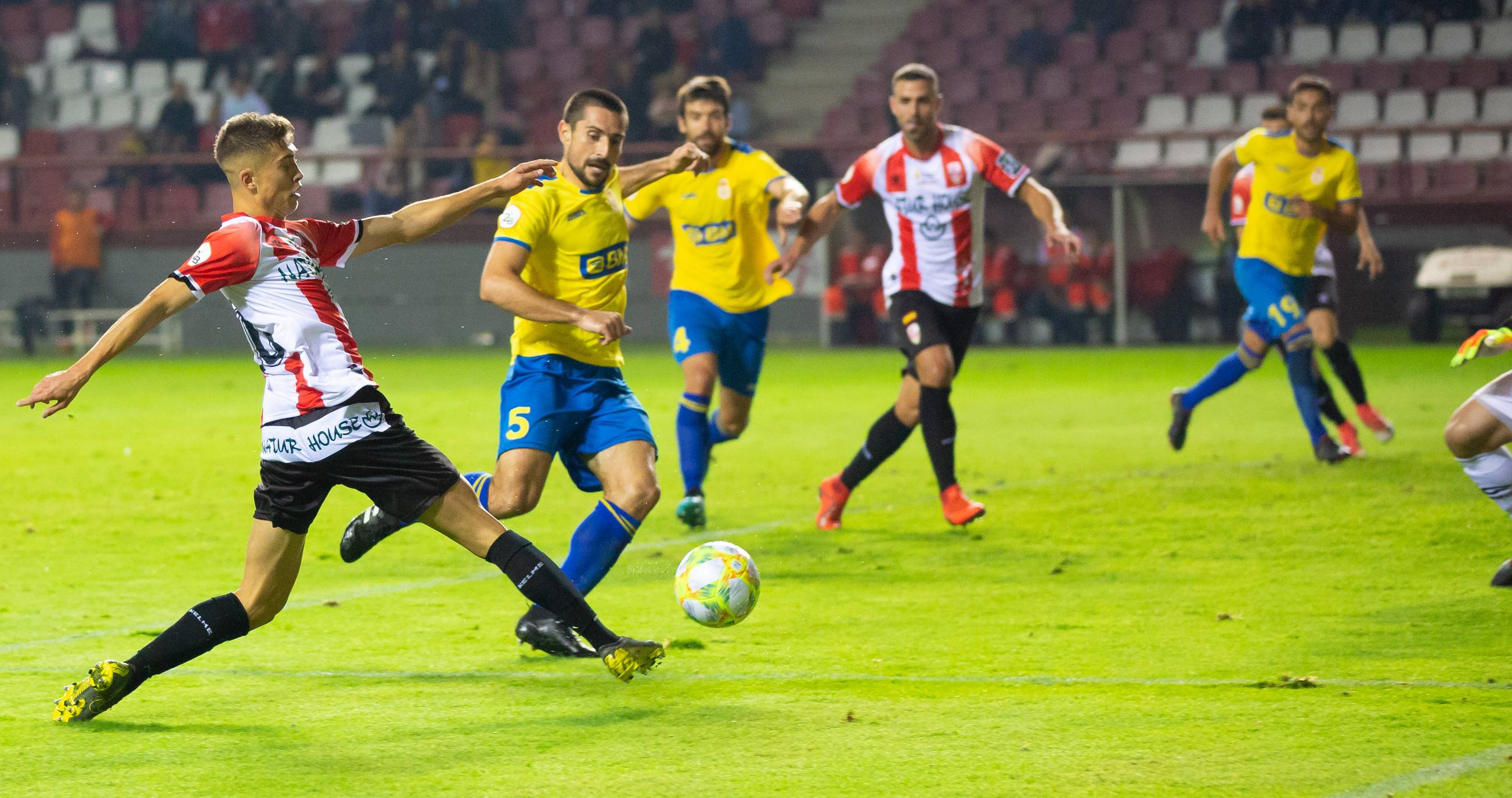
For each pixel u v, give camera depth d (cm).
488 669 1079
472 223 5234
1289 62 5575
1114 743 872
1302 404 2100
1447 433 1269
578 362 1182
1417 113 5306
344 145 5694
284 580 958
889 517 1784
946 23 6016
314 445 924
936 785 802
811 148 5238
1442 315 4525
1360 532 1591
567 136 1158
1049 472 2142
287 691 1016
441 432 2741
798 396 3391
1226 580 1367
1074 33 5797
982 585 1366
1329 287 2191
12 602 1341
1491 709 931
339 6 6328
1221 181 2144
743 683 1027
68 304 5225
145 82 6222
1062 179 4766
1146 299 4722
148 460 2402
